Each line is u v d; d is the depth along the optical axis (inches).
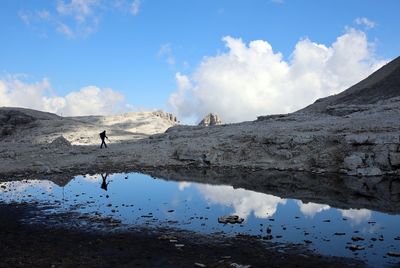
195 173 1513.3
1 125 3846.0
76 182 1322.6
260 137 1723.7
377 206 956.6
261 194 1117.7
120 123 4384.8
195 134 2175.2
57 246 685.3
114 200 1051.3
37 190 1181.7
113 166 1658.5
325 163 1467.8
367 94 2952.8
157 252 653.9
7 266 587.8
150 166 1665.8
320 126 1753.2
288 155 1584.6
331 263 598.5
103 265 597.0
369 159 1392.7
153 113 4970.5
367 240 705.6
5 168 1552.7
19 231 773.9
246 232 763.4
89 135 2982.3
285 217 871.1
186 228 791.7
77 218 867.4
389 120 1668.3
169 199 1063.0
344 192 1122.0
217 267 585.6
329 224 810.8
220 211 931.3
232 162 1667.1
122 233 759.7
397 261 603.5
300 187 1205.1
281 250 657.6
